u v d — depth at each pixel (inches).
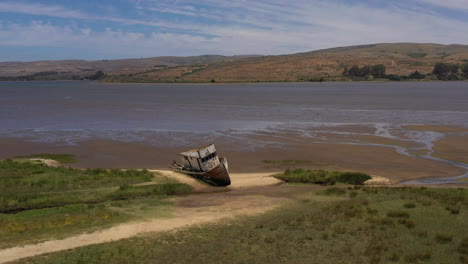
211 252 732.7
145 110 4087.1
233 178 1530.5
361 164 1726.1
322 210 1002.7
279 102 4950.8
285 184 1460.4
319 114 3528.5
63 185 1305.4
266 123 2974.9
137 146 2155.5
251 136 2423.7
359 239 767.7
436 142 2154.3
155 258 709.3
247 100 5364.2
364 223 866.1
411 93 6496.1
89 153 1991.9
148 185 1347.2
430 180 1473.9
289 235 804.0
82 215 976.3
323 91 7455.7
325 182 1456.7
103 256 713.0
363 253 698.8
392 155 1876.2
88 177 1418.6
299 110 3917.3
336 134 2450.8
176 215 995.9
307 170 1588.3
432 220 873.5
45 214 1008.2
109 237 818.2
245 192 1322.6
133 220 943.0
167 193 1302.9
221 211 1037.8
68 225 893.2
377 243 737.6
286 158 1865.2
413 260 653.9
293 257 696.4
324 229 837.2
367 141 2217.0
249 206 1094.4
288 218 936.3
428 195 1149.1
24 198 1122.0
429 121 2957.7
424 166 1673.2
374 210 965.8
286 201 1150.3
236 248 746.8
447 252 686.5
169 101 5339.6
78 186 1312.7
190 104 4805.6
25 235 824.3
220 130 2669.8
